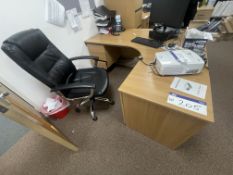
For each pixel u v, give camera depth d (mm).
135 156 1405
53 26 1683
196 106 949
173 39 1738
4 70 1359
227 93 1959
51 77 1367
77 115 1886
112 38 2090
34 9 1447
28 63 1159
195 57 1178
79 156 1452
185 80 1154
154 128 1345
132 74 1262
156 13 1747
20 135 1728
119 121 1746
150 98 1033
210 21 3174
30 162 1450
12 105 870
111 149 1480
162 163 1338
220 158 1329
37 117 1162
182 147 1434
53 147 1562
